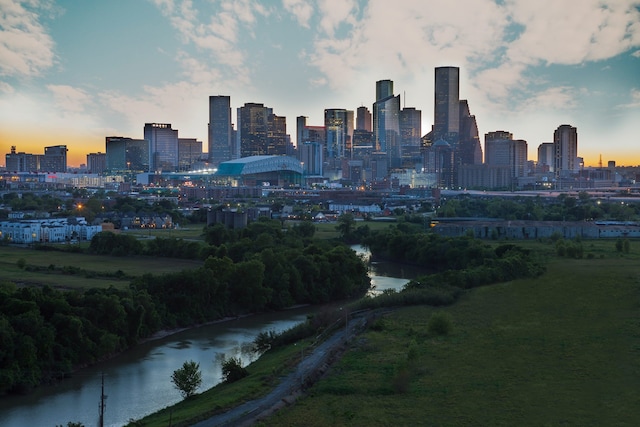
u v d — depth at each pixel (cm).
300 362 11681
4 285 14400
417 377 10712
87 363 13350
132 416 10525
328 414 9012
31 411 10725
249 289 18812
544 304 16150
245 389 10250
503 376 10650
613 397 9538
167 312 16725
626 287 17775
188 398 10794
